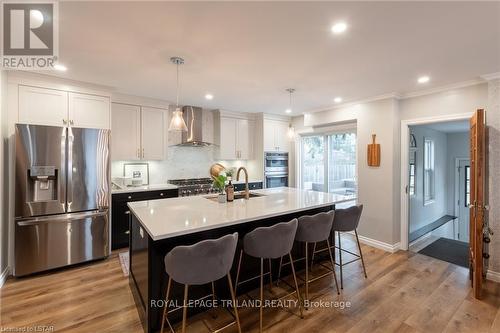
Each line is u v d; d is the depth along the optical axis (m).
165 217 2.14
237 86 3.43
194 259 1.62
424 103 3.57
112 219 3.70
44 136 2.94
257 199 3.04
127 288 2.64
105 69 2.80
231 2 1.59
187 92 3.79
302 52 2.34
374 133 3.96
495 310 2.29
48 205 2.97
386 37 2.05
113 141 3.92
